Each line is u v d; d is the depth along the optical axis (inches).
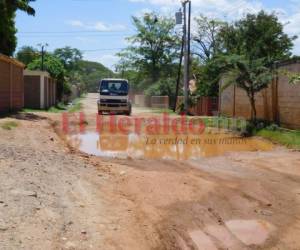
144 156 525.0
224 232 258.5
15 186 291.0
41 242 212.1
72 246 214.7
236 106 1075.9
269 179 400.2
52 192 296.2
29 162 382.9
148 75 2623.0
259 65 798.5
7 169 342.0
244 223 275.3
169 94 1968.5
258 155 541.3
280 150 586.9
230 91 1123.9
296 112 731.4
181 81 2062.0
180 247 234.4
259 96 911.7
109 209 283.4
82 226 243.8
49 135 642.8
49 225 234.8
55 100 1830.7
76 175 361.4
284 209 307.6
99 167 414.0
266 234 257.3
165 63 2613.2
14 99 1098.1
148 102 2107.5
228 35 1457.9
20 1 944.3
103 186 340.5
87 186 331.0
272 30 1379.2
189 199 321.7
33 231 222.1
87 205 283.3
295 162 485.1
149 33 2573.8
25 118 869.2
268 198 333.7
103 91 1206.9
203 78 1487.5
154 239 242.4
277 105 812.6
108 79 1230.3
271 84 838.5
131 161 480.4
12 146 466.3
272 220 282.8
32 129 676.1
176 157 522.6
